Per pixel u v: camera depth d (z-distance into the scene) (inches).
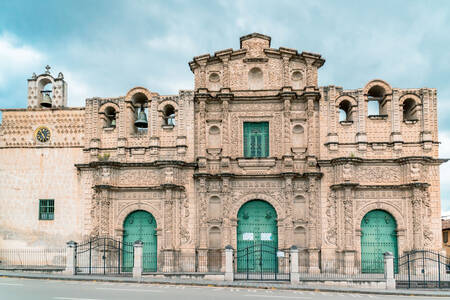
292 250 1116.5
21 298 768.9
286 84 1387.8
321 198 1330.0
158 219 1348.4
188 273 1207.6
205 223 1330.0
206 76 1432.1
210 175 1344.7
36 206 1408.7
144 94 1425.9
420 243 1256.2
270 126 1392.7
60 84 1476.4
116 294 832.3
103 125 1433.3
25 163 1435.8
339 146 1354.6
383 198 1314.0
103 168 1358.3
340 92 1379.2
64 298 773.3
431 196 1304.1
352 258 1266.0
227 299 796.0
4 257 1392.7
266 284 1060.5
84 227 1373.0
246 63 1423.5
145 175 1379.2
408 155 1332.4
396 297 928.9
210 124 1407.5
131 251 1358.3
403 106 1427.2
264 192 1354.6
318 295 917.2
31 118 1456.7
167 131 1406.3
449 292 998.4
